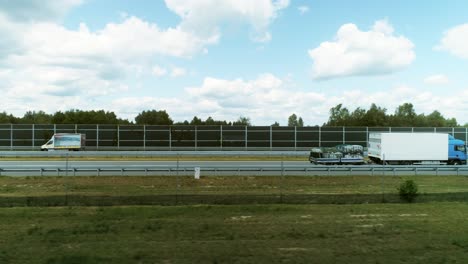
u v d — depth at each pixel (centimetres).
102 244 1149
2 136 4775
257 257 1035
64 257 1016
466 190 2256
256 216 1552
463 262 1014
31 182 2388
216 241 1189
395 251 1102
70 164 3316
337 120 8256
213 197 1925
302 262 1000
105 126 4816
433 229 1359
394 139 3712
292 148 4897
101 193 2069
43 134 4803
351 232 1311
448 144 3759
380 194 2038
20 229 1332
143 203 1802
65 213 1573
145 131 4819
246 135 4897
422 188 2317
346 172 2800
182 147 4819
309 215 1577
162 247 1120
